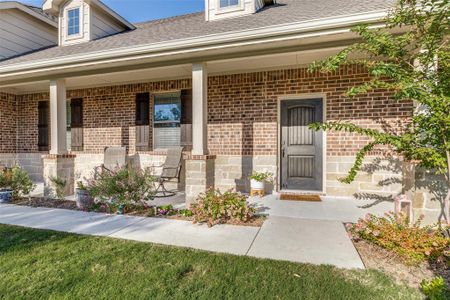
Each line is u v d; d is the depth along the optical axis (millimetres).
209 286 2145
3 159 7883
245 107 6035
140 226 3656
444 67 2736
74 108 7500
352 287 2117
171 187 6496
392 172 5070
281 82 5789
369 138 5250
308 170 5805
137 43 5383
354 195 5305
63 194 5402
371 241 2936
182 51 4559
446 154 2725
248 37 4141
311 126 3262
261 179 5504
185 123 6504
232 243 3027
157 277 2279
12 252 2781
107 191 4379
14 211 4469
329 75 5488
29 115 8125
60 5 7188
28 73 5680
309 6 5402
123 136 7078
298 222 3783
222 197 3902
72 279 2250
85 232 3414
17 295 2029
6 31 7273
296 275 2307
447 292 2033
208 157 4719
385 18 3223
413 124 3082
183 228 3572
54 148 5715
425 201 3379
